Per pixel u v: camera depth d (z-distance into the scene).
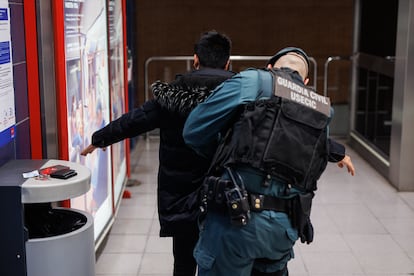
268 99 2.39
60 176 2.36
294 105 2.40
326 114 2.47
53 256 2.31
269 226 2.39
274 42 9.00
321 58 9.04
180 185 2.87
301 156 2.38
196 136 2.51
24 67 2.87
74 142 3.22
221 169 2.46
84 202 3.47
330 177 6.02
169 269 3.91
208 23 8.91
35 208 2.58
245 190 2.36
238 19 8.92
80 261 2.39
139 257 4.09
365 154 6.77
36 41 2.89
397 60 5.59
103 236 3.93
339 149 2.68
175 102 2.73
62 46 2.93
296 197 2.44
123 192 5.30
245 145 2.34
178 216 2.87
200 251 2.51
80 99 3.36
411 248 4.25
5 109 2.60
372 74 6.77
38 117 2.95
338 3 8.88
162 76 8.95
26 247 2.28
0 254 2.29
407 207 5.13
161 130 2.89
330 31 8.96
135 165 6.57
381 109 6.45
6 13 2.59
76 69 3.26
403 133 5.45
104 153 4.06
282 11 8.91
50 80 2.94
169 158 2.86
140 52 8.90
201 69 2.87
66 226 2.49
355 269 3.91
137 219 4.83
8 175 2.39
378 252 4.18
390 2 6.31
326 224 4.71
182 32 8.89
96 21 3.78
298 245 4.30
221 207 2.41
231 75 2.84
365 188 5.66
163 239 4.42
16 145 2.76
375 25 6.82
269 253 2.47
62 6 2.92
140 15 8.78
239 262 2.47
